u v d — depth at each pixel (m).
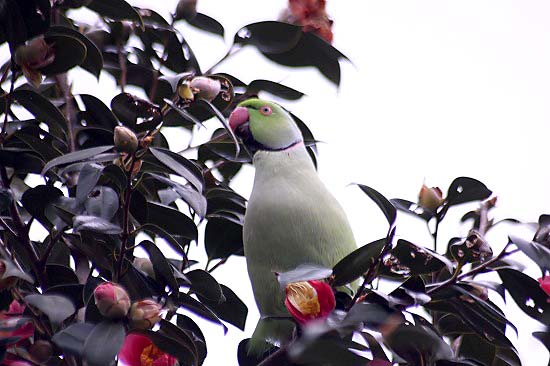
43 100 4.43
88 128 4.56
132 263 4.21
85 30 5.26
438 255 3.82
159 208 4.49
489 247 3.87
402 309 3.75
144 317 3.62
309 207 5.24
